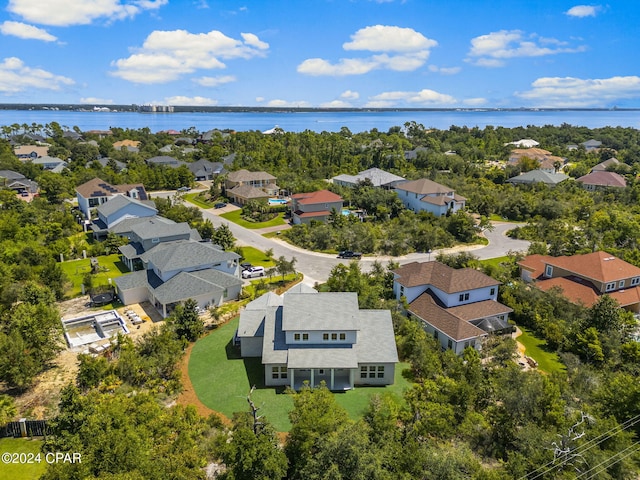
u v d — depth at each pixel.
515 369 33.00
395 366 39.03
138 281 51.75
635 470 26.66
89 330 45.16
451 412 29.41
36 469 26.20
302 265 66.12
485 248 76.06
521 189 111.31
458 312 45.00
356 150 152.25
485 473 24.05
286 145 162.75
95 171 120.56
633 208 89.69
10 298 46.69
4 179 105.19
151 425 27.11
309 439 24.61
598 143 192.88
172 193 118.50
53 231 72.00
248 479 22.69
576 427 28.19
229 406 33.03
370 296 47.00
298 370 36.69
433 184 97.38
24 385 34.16
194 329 42.69
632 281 52.25
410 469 24.33
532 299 48.62
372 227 81.44
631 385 31.56
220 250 58.62
